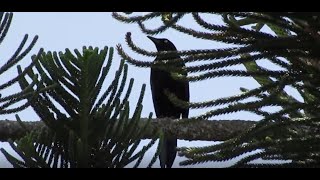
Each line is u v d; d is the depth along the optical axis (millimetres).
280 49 6301
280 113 6297
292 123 6457
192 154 6340
